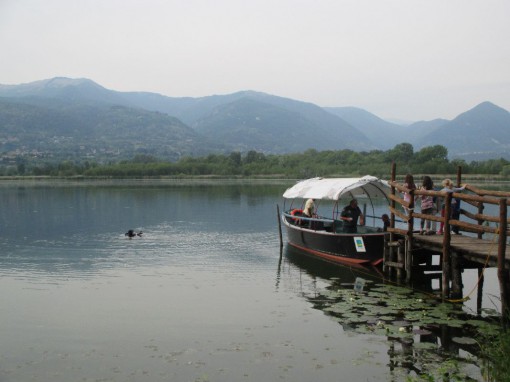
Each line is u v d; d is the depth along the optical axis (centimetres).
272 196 6303
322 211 4369
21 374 1005
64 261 2177
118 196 6362
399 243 1719
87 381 973
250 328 1269
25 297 1581
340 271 1956
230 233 3088
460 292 1466
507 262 1256
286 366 1040
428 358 1073
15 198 6059
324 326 1274
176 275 1898
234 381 972
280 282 1778
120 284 1755
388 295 1557
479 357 1077
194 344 1163
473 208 4619
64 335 1230
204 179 12262
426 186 1798
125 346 1152
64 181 11850
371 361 1059
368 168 10269
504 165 9406
